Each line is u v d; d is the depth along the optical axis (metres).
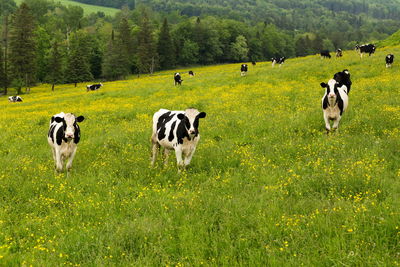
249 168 8.61
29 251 5.77
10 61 64.50
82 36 89.31
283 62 48.06
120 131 14.85
